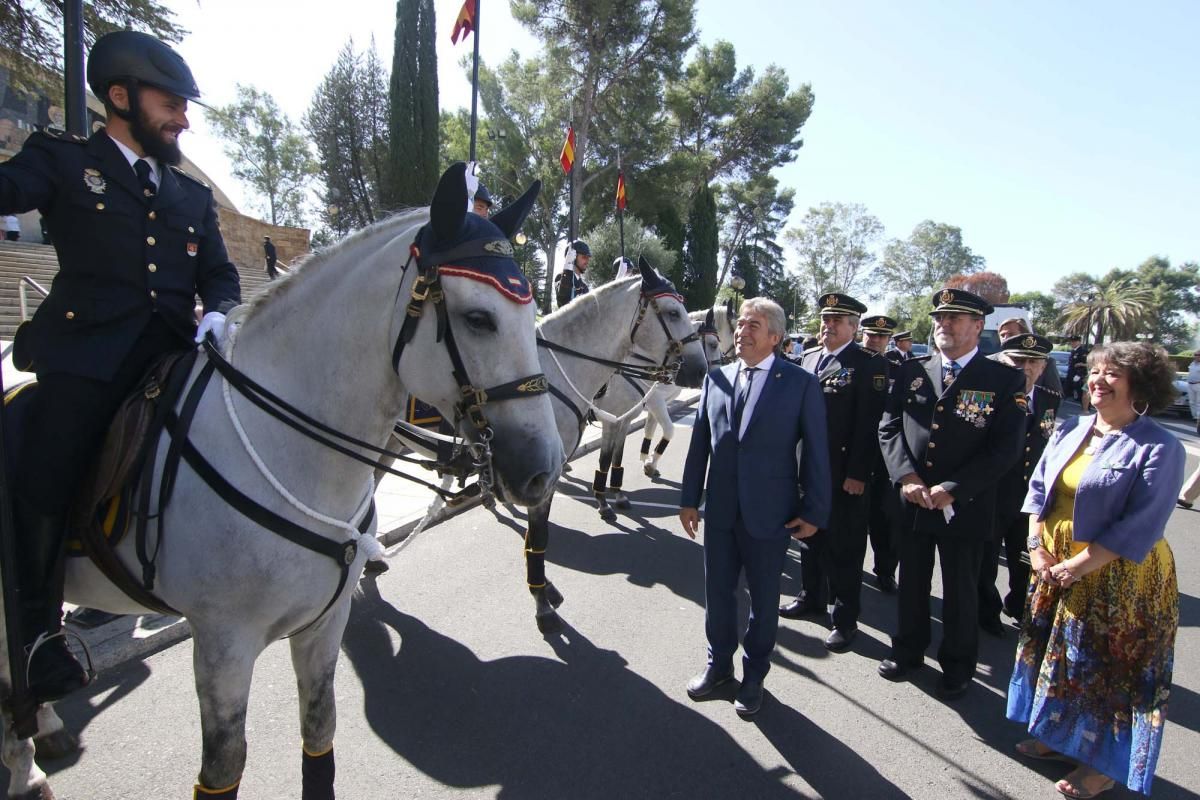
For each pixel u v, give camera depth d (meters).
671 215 29.31
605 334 4.66
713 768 2.75
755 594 3.10
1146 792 2.41
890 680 3.57
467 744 2.83
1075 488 2.72
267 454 1.77
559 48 25.77
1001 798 2.65
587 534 5.82
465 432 1.75
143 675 3.14
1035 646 2.86
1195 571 5.55
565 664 3.54
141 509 1.72
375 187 28.02
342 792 2.51
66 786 2.41
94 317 1.78
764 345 3.17
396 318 1.79
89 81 1.86
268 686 3.15
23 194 1.67
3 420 1.60
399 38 23.11
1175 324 62.22
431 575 4.62
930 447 3.37
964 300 3.40
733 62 35.16
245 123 52.62
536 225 30.92
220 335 1.88
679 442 10.69
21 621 1.71
